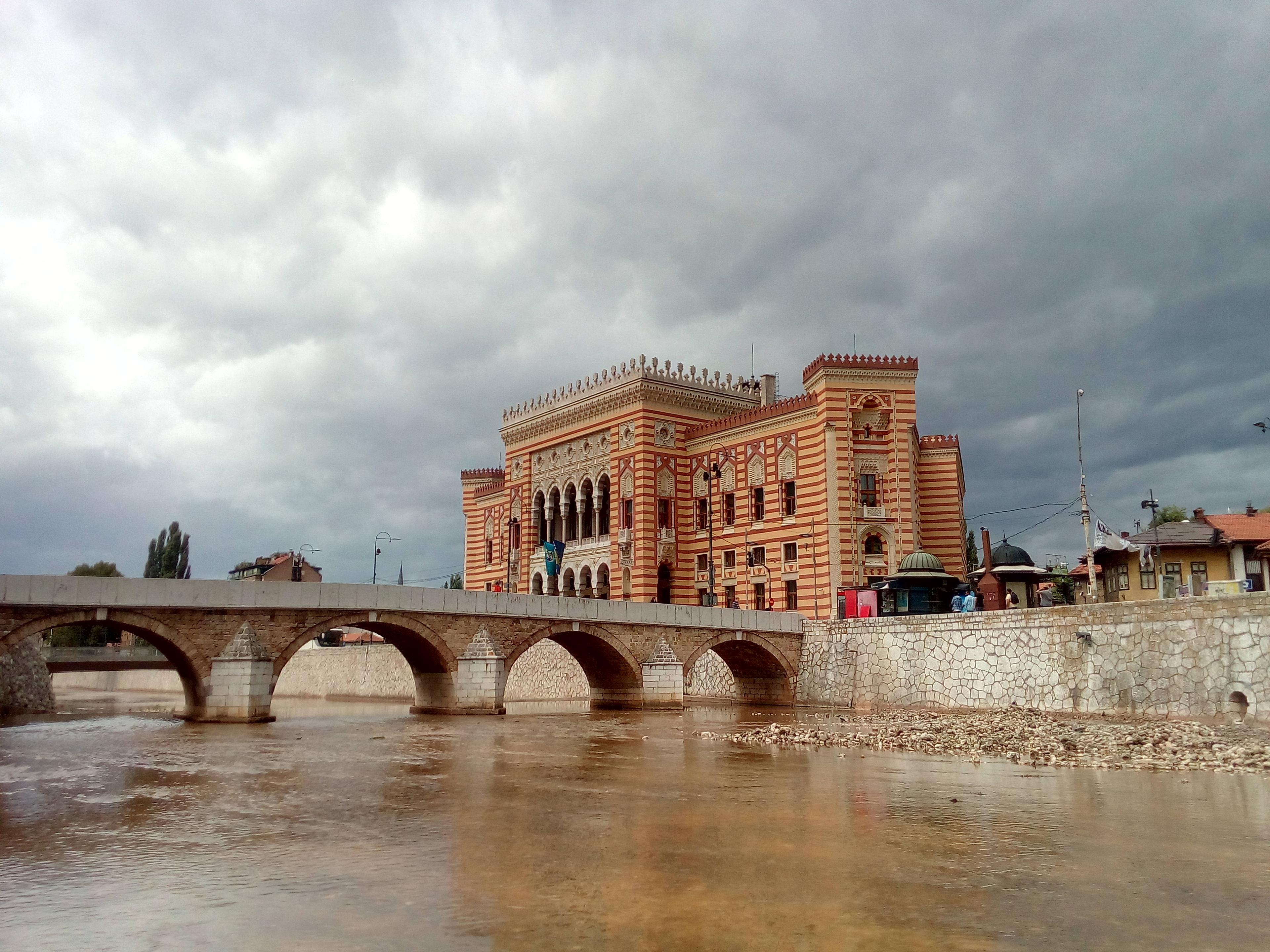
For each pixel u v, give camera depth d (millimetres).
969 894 13375
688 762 28594
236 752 30656
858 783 24000
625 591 71500
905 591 55750
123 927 11891
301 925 11898
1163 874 14523
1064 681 43094
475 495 94812
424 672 50594
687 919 12141
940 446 67938
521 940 11281
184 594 39500
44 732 38500
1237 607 36281
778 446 67125
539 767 27141
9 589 35062
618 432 73938
